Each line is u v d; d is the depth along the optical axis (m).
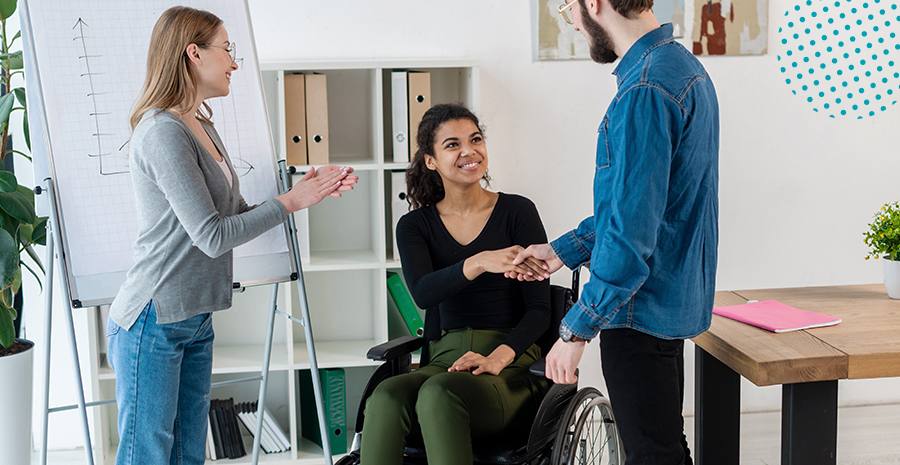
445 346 1.95
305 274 2.80
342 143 2.76
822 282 2.99
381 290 2.56
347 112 2.74
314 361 2.10
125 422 1.69
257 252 2.02
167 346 1.67
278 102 2.46
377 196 2.55
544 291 1.94
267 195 2.04
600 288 1.26
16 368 2.19
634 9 1.31
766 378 1.46
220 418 2.59
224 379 2.80
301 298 2.07
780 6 2.82
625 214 1.22
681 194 1.31
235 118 2.04
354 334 2.88
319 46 2.67
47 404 1.95
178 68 1.64
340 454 2.62
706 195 1.34
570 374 1.36
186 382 1.83
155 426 1.69
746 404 3.01
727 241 2.94
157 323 1.64
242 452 2.61
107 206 1.88
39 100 1.85
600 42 1.39
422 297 1.89
